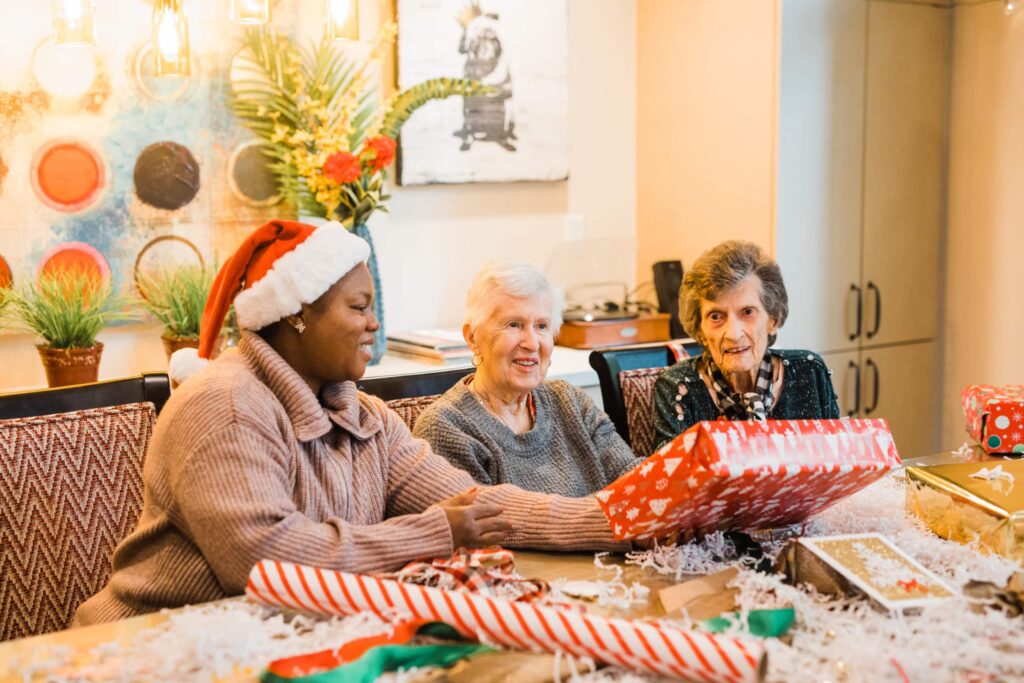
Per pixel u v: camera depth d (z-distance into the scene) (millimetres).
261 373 1535
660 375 2148
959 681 1058
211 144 3062
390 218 3451
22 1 2758
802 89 3424
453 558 1389
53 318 2670
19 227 2809
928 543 1422
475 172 3553
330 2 2812
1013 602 1224
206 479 1394
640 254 3934
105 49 2877
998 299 3627
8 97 2764
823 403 2176
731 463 1263
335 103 3242
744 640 1085
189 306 2850
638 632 1071
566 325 3506
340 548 1383
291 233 1585
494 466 1876
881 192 3629
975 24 3625
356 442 1631
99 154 2896
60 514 1686
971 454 1972
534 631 1101
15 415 1725
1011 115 3537
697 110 3666
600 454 2016
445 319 3607
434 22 3410
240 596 1317
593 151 3854
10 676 1087
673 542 1441
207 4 3020
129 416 1778
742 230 3541
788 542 1339
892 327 3715
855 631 1151
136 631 1203
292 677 1055
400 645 1121
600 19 3803
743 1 3467
